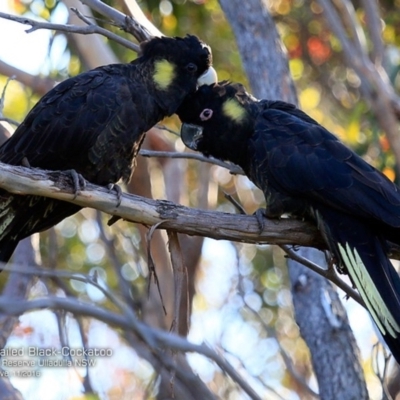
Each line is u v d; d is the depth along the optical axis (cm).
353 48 1083
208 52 1181
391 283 1015
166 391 920
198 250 1617
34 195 1038
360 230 1055
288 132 1114
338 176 1068
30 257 1377
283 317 1794
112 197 1002
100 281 934
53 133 1097
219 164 1188
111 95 1111
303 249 1316
